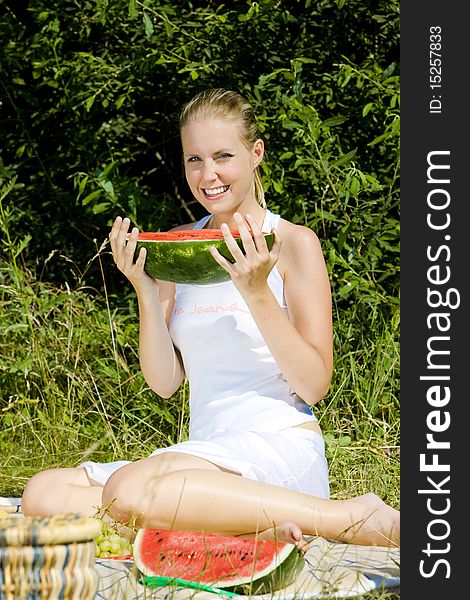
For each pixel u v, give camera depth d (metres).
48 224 9.12
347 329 7.11
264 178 7.55
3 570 2.66
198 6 8.94
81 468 4.19
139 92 8.66
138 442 6.45
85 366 7.18
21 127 9.09
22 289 7.24
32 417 6.93
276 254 3.98
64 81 8.74
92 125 8.84
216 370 4.26
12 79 9.02
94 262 8.87
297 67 7.53
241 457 3.99
